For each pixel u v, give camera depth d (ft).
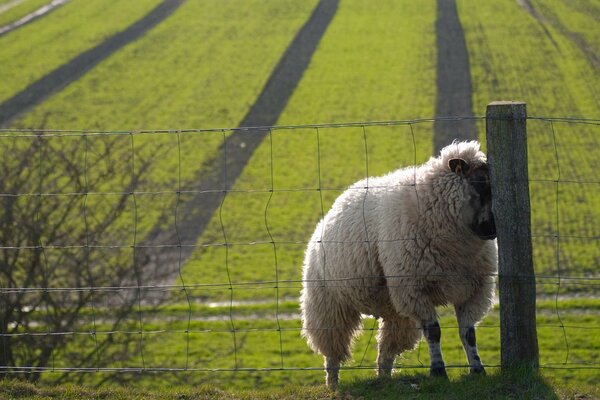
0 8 267.18
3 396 29.25
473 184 30.48
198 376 72.18
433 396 27.25
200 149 155.33
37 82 200.44
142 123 172.76
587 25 225.97
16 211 59.16
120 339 66.39
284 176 141.49
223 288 99.60
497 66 197.88
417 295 31.17
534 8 244.42
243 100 185.88
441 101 178.40
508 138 27.55
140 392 29.81
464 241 30.83
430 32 228.63
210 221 122.72
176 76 203.41
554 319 82.48
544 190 126.52
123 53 221.87
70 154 73.61
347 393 28.45
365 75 198.49
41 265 58.85
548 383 27.55
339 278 34.06
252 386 69.36
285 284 101.24
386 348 35.86
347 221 33.55
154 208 125.49
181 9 262.06
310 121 171.22
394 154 149.89
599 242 106.11
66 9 264.93
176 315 90.63
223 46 226.38
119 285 63.41
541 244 106.63
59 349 59.16
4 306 56.34
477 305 31.83
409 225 31.14
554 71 192.44
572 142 147.74
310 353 79.82
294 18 249.96
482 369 30.78
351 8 256.93
